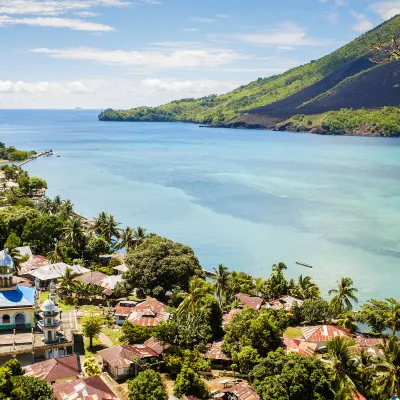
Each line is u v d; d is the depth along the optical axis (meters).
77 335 100.88
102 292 124.88
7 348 86.75
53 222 159.38
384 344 87.00
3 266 94.94
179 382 79.00
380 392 75.62
